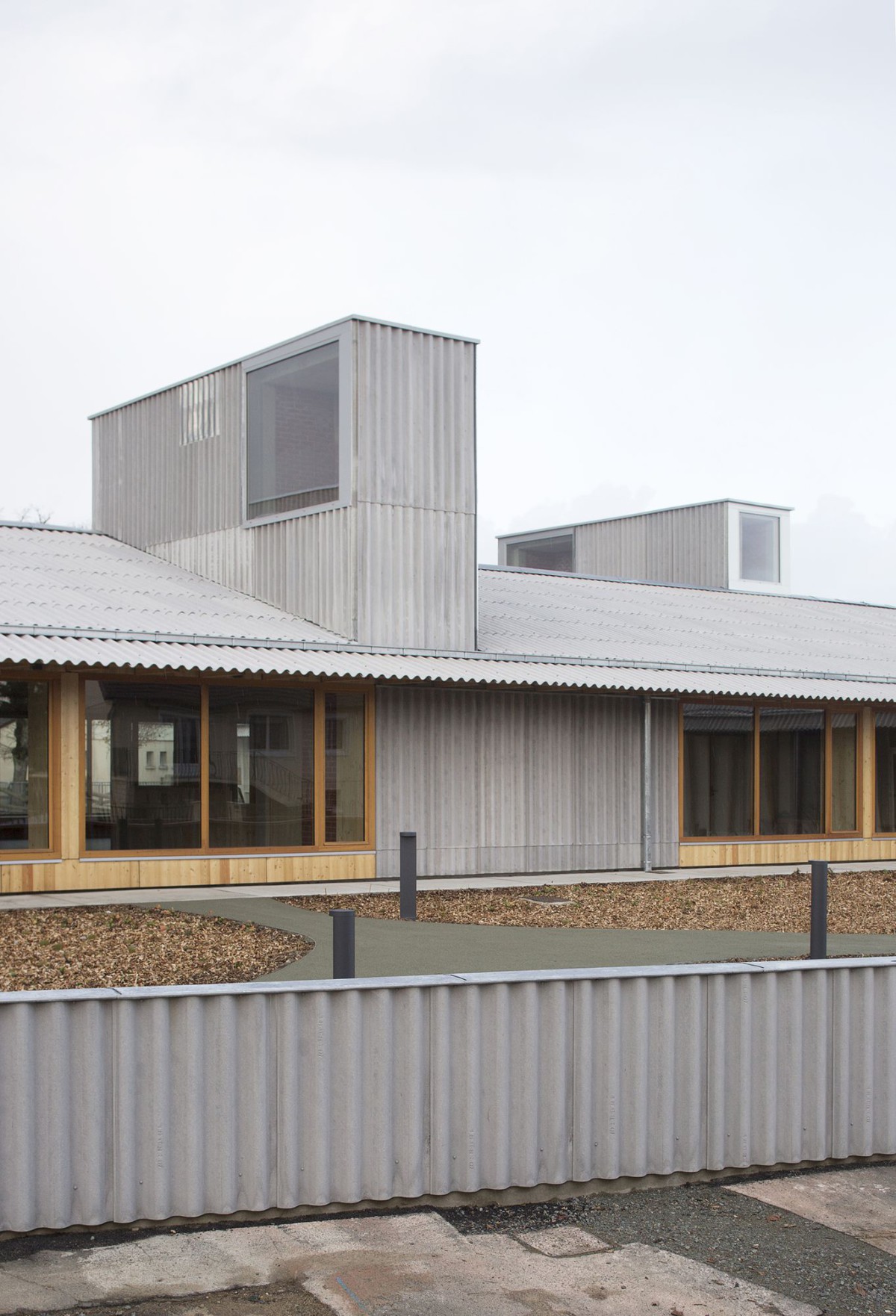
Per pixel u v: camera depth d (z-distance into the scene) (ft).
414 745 62.34
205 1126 20.66
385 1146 21.36
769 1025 23.80
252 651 56.90
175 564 74.33
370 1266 19.16
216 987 20.77
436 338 65.41
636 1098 22.80
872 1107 24.61
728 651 77.05
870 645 90.12
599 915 50.83
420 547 64.28
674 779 71.15
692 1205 22.18
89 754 53.78
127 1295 17.98
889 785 79.66
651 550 119.24
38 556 69.87
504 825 64.85
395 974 36.78
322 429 64.34
